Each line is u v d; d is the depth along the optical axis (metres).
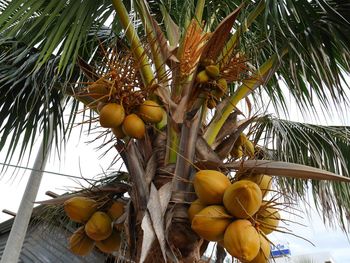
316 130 3.66
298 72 2.65
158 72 2.04
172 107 1.96
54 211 2.99
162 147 1.96
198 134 1.85
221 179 1.60
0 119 2.62
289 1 2.05
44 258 5.18
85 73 2.16
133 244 1.73
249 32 2.57
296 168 1.71
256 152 2.30
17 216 3.49
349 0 2.25
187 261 1.66
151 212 1.60
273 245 1.62
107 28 3.02
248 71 2.22
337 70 2.20
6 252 3.33
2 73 2.64
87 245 2.01
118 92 1.93
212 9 2.83
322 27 2.28
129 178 2.11
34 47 2.81
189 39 2.13
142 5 2.23
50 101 2.76
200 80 1.91
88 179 2.07
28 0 1.74
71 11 1.88
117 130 1.95
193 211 1.63
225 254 1.76
